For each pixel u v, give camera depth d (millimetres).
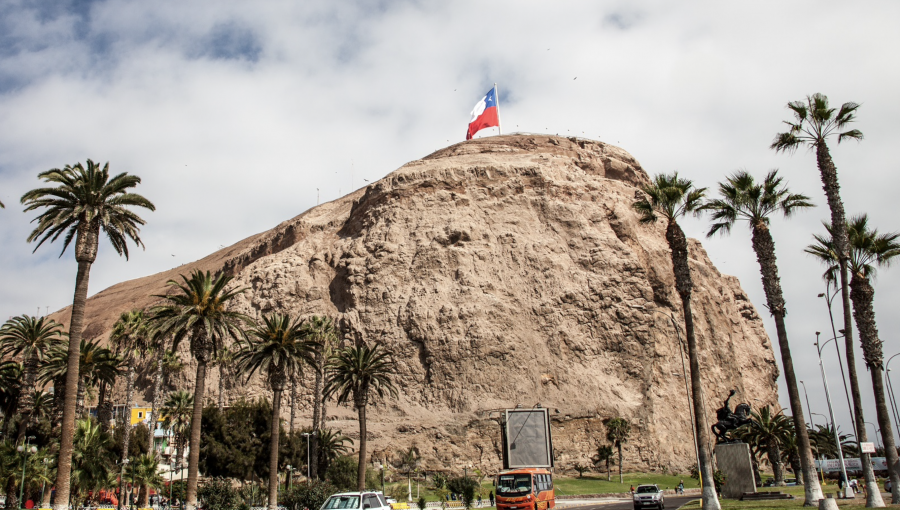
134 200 45000
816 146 40594
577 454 106188
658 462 106000
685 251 40250
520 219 131875
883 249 41438
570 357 115938
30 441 68562
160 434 111562
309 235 149875
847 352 42156
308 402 118875
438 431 107000
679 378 116188
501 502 42969
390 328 121062
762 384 134375
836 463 104000
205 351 49750
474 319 118500
